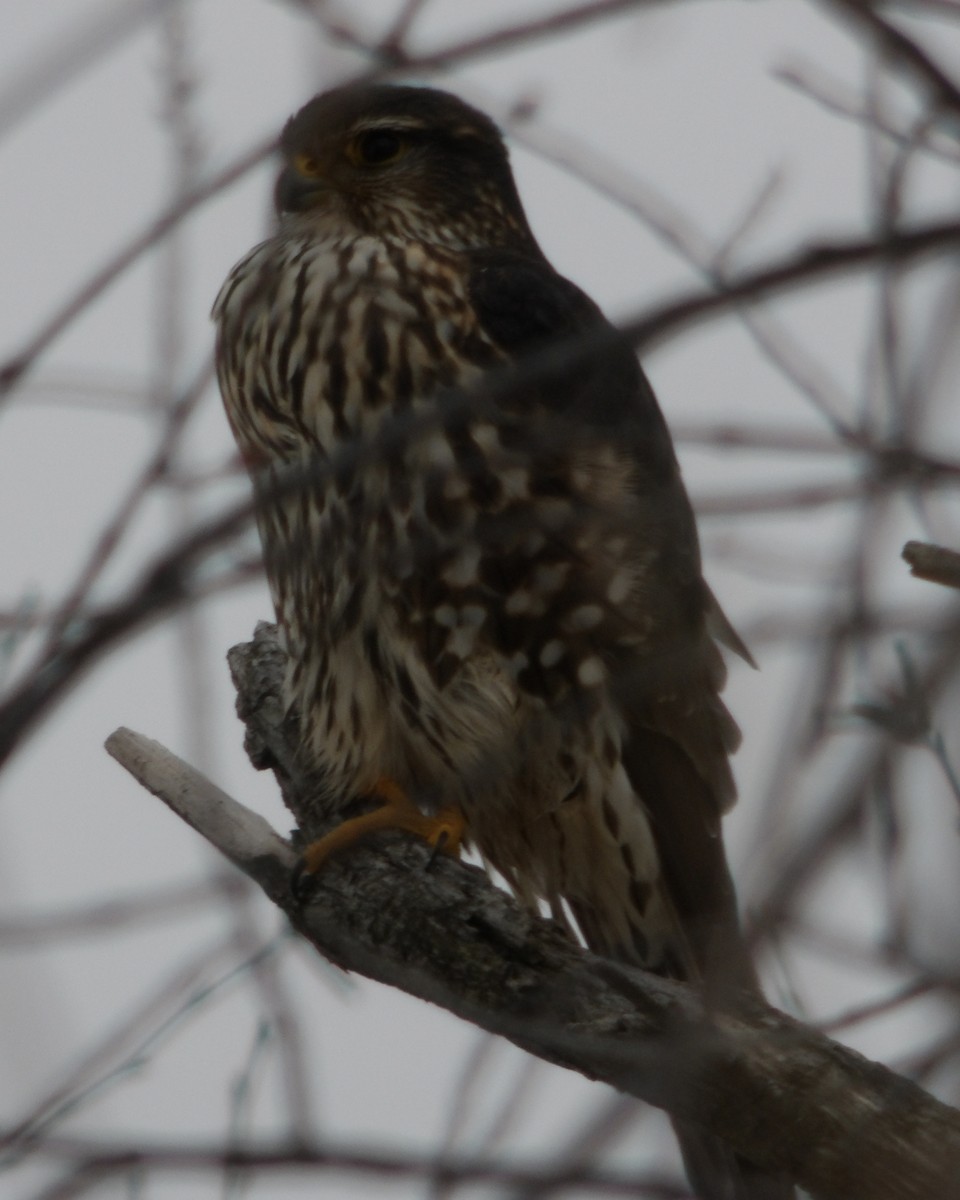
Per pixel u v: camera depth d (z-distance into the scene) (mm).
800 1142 6543
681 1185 4926
